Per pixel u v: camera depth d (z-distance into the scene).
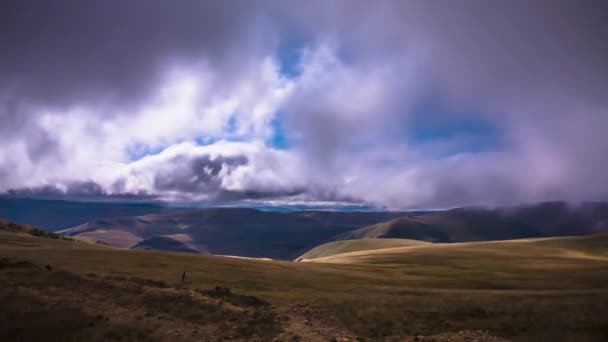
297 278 59.72
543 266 104.06
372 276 71.81
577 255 153.75
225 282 49.50
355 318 29.45
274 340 22.64
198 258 76.12
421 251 152.12
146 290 33.47
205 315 27.52
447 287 62.88
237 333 23.94
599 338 23.44
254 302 34.62
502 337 25.16
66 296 29.88
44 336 20.06
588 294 39.31
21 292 28.12
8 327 20.83
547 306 31.03
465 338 23.38
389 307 32.28
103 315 25.33
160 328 24.00
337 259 142.50
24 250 71.75
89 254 69.31
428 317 29.88
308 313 29.38
